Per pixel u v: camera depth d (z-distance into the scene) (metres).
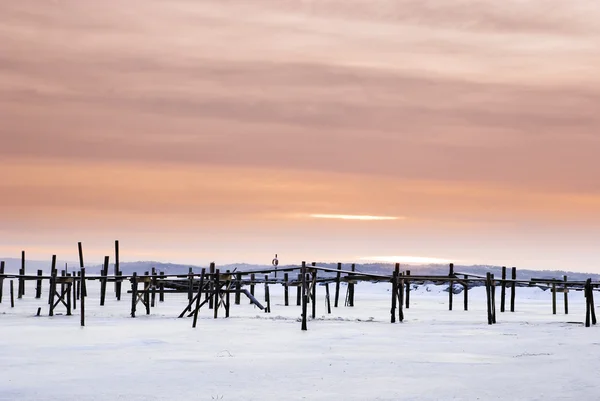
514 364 31.22
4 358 32.91
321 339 40.97
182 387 25.94
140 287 130.00
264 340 40.41
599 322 54.56
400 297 55.00
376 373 28.95
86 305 75.12
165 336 42.19
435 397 24.25
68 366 30.59
